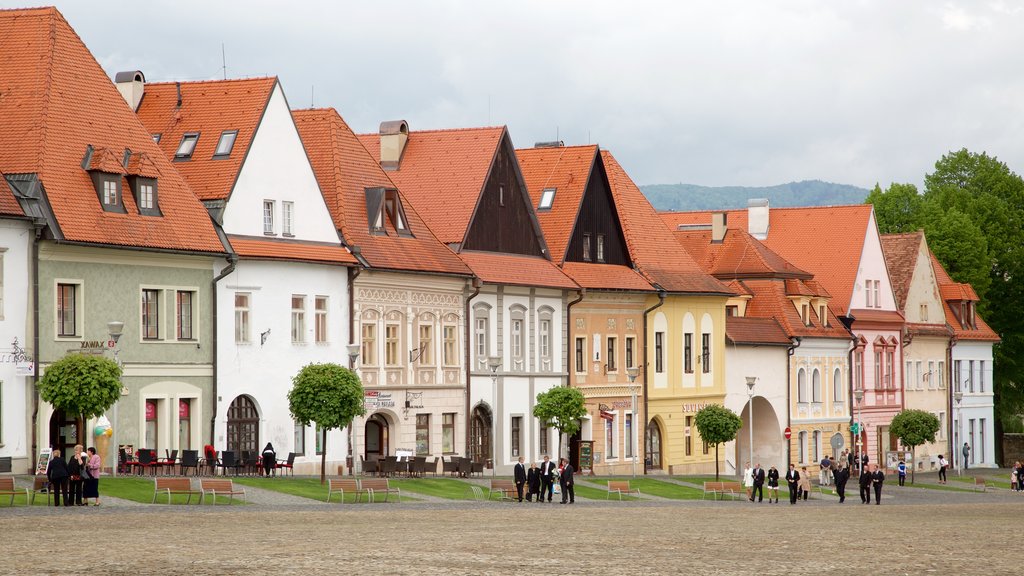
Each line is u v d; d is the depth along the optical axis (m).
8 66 65.75
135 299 65.81
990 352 139.62
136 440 65.75
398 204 80.81
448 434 82.88
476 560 37.44
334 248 75.75
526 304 88.50
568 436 92.44
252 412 71.56
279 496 60.09
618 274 96.12
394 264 78.38
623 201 101.12
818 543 45.47
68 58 66.62
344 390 65.44
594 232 95.06
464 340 83.81
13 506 51.72
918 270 130.12
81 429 58.88
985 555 41.75
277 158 73.31
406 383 79.56
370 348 77.69
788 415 110.81
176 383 67.50
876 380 122.88
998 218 140.50
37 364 61.56
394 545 41.09
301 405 65.44
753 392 107.81
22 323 61.12
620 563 37.41
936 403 131.25
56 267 62.50
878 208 141.00
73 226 62.72
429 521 51.84
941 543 46.25
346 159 80.06
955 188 141.50
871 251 123.62
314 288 74.56
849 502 83.19
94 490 53.19
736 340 106.12
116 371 57.62
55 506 52.25
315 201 75.19
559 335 91.06
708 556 39.94
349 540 42.44
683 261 103.19
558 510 62.25
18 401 60.97
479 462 80.06
